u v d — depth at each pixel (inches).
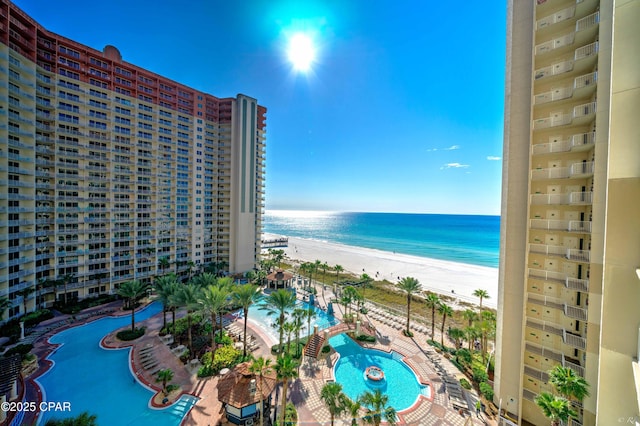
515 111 896.9
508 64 918.4
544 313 902.4
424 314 1966.0
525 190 877.2
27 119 1688.0
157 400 967.0
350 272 3356.3
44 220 1827.0
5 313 1478.8
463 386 1080.2
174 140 2536.9
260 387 884.0
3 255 1528.1
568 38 819.4
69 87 1940.2
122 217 2245.3
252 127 2918.3
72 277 1889.8
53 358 1227.2
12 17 1587.1
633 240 319.9
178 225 2586.1
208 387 1045.2
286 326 1307.8
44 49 1836.9
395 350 1382.9
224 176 2888.8
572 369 782.5
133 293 1477.6
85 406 936.9
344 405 812.0
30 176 1707.7
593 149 802.2
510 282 913.5
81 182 2022.6
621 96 315.9
